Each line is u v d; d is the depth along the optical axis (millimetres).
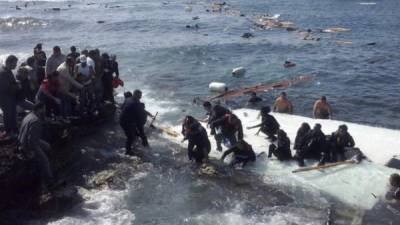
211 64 28375
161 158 13375
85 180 11961
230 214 10633
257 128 15484
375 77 25359
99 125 15219
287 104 17906
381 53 31859
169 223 10289
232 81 24406
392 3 67125
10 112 11461
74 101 14344
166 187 11805
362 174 12203
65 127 13352
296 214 10594
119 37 38781
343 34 40594
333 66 27984
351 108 20312
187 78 24672
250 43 35594
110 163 12859
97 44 35281
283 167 12805
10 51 32500
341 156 13008
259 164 13000
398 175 11250
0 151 10938
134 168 12695
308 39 37594
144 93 21344
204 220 10398
